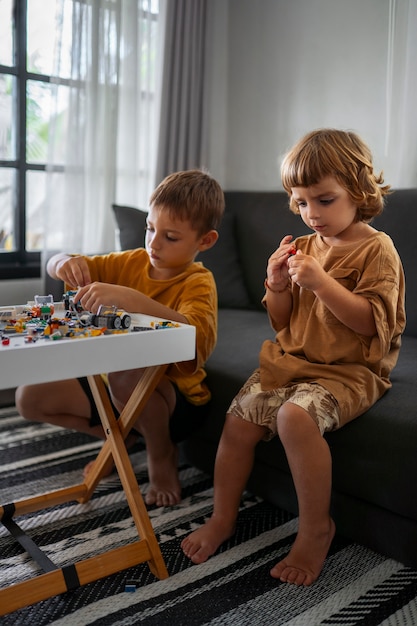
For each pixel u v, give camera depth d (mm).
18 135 2531
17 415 2115
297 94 2584
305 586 1216
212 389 1565
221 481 1366
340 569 1278
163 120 2615
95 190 2469
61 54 2320
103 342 1009
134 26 2475
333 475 1345
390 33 2203
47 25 2535
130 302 1247
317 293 1265
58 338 1000
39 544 1333
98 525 1417
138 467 1716
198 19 2654
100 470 1469
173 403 1482
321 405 1249
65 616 1113
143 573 1249
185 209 1405
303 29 2531
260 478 1537
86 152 2434
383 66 2285
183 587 1205
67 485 1609
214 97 2812
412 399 1320
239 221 2402
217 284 2303
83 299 1245
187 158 2730
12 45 2482
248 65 2754
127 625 1092
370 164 1397
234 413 1370
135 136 2545
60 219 2416
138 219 2240
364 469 1282
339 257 1392
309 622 1114
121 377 1439
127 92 2510
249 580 1232
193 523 1437
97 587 1201
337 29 2418
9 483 1608
